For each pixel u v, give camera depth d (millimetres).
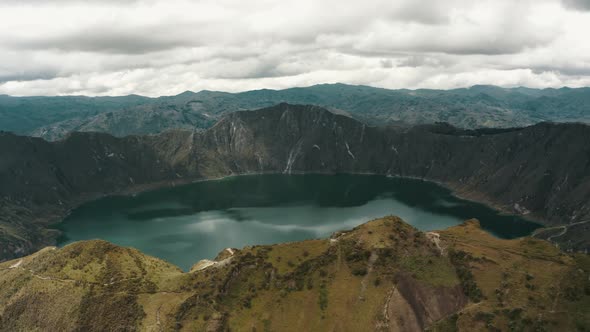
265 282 150500
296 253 160375
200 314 140375
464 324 124750
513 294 129500
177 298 148375
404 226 165500
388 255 148625
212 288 148750
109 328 140500
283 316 137125
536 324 117438
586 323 114688
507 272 138000
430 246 154750
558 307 121562
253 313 140000
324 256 153250
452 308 134250
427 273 142375
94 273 162625
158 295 151750
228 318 139125
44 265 169500
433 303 135125
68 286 157125
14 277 167750
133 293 152750
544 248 152000
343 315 132625
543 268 137875
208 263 192500
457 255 149625
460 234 172375
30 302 156000
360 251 151250
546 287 129125
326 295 139625
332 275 145875
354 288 139750
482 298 132375
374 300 134875
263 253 163125
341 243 156250
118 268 165625
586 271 131375
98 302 149250
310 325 132625
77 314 147125
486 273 140000
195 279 156750
